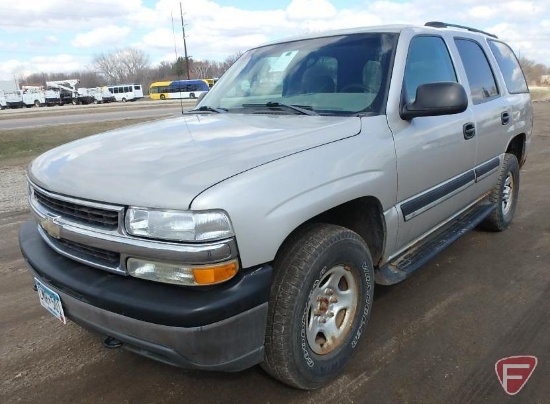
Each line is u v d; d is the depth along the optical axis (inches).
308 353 93.6
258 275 80.7
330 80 124.5
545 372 103.8
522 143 201.3
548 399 95.7
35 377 107.8
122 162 90.4
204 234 74.7
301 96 125.6
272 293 87.0
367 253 104.6
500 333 119.6
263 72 140.6
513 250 175.0
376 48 124.8
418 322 125.6
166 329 76.2
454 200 143.4
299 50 138.7
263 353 86.2
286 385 101.1
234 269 78.2
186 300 76.2
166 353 78.7
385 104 113.0
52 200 92.6
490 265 161.8
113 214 80.6
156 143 100.1
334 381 102.6
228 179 79.3
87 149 103.3
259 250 80.0
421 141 119.2
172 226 75.1
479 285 146.9
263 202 80.0
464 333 120.0
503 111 171.2
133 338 80.3
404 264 124.0
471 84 154.8
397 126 113.4
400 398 96.9
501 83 177.9
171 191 76.7
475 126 147.9
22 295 150.4
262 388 101.3
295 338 88.7
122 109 1536.7
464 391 98.5
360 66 122.6
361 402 96.1
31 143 640.4
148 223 76.6
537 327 122.0
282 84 132.4
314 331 96.3
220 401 98.0
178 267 76.0
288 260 88.4
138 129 118.3
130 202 78.2
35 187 99.4
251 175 81.4
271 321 87.0
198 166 83.4
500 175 178.9
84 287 83.2
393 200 111.2
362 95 116.7
